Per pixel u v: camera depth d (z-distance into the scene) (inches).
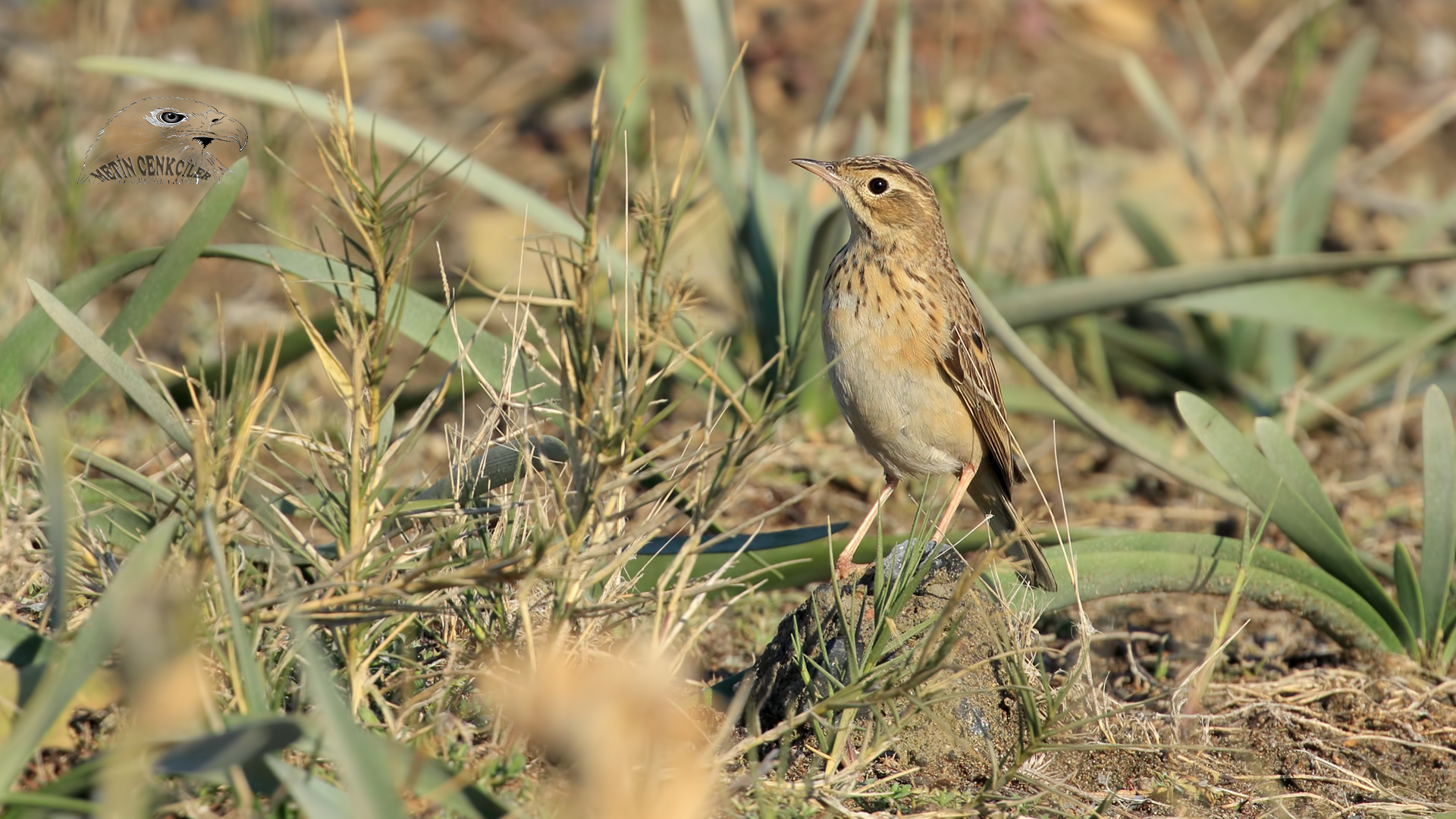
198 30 845.8
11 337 321.7
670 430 514.9
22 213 610.2
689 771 218.5
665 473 303.3
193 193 708.0
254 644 241.9
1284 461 371.2
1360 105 854.5
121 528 284.0
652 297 253.8
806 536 349.1
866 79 821.9
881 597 292.7
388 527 279.1
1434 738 342.6
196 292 651.5
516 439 301.9
